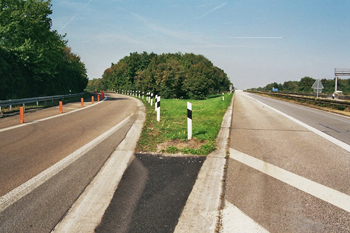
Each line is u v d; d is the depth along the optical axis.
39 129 9.80
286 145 7.20
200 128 9.34
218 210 3.52
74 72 47.84
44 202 3.71
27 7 28.16
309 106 23.55
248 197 3.90
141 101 30.45
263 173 4.93
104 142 7.43
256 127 10.38
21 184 4.34
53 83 34.41
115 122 11.55
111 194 3.99
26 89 26.95
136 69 87.00
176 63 57.56
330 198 3.86
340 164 5.46
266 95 60.19
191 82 55.47
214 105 22.22
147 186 4.31
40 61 27.77
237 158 5.92
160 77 56.31
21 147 6.89
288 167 5.27
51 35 31.53
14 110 17.80
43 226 3.11
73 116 14.23
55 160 5.70
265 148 6.86
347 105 18.27
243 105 23.97
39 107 20.77
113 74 111.94
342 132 9.23
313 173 4.91
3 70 22.33
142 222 3.22
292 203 3.71
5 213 3.39
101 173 4.90
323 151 6.54
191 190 4.16
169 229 3.08
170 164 5.47
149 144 7.05
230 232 3.03
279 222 3.22
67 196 3.91
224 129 9.77
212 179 4.62
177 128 9.45
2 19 26.77
